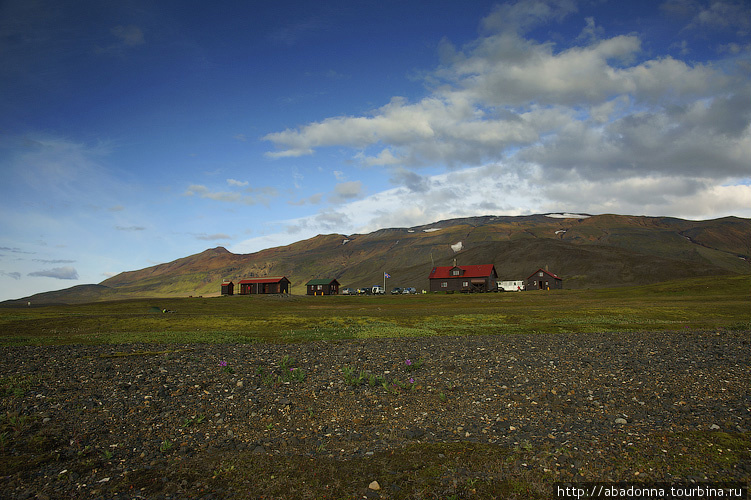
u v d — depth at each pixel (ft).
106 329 170.50
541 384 63.57
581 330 142.20
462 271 575.38
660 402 53.72
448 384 64.59
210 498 32.50
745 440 40.14
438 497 32.12
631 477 34.14
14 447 41.34
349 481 35.01
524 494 32.24
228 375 69.72
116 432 46.11
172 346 108.37
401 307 295.89
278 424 49.08
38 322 193.47
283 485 34.45
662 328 146.30
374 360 82.23
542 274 599.57
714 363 74.64
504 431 45.73
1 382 63.67
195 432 46.60
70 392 59.36
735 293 328.70
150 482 35.12
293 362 80.43
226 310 286.46
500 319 185.47
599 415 49.75
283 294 480.23
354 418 50.83
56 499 32.17
